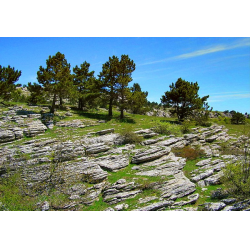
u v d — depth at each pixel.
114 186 17.55
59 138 25.84
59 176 17.56
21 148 22.08
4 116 31.59
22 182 16.81
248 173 17.27
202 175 20.70
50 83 38.34
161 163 22.44
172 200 16.31
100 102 48.50
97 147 24.09
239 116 63.81
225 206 15.70
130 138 28.12
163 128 33.72
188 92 44.66
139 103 43.97
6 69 37.88
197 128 39.97
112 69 42.41
